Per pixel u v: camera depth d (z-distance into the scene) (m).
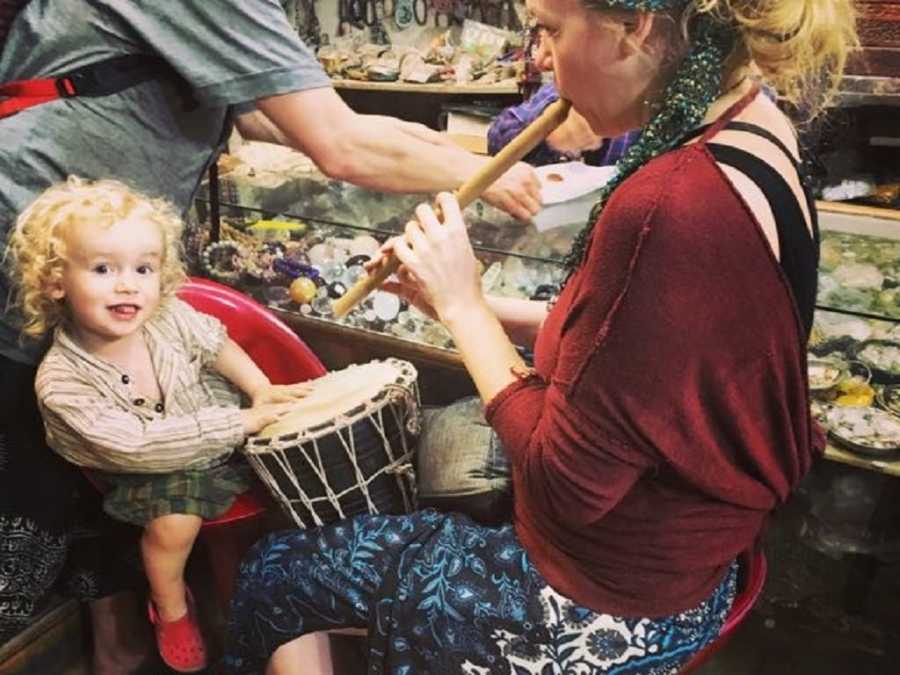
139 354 1.45
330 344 1.88
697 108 0.90
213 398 1.53
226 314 1.63
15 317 1.40
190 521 1.44
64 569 1.68
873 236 1.77
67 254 1.29
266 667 1.37
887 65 1.98
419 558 1.18
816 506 1.84
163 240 1.35
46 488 1.52
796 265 0.90
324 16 3.28
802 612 1.87
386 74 2.95
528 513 1.14
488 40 2.95
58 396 1.35
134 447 1.36
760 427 0.96
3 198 1.34
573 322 0.91
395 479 1.39
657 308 0.84
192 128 1.44
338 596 1.21
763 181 0.87
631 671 1.09
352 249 1.75
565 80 0.96
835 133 2.07
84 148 1.37
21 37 1.38
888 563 1.83
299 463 1.32
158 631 1.58
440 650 1.14
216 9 1.31
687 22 0.88
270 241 1.80
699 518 1.02
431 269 1.09
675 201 0.84
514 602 1.11
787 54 0.89
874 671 1.77
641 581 1.05
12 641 1.71
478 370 1.06
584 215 1.47
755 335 0.88
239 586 1.29
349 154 1.42
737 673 1.78
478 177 1.18
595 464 0.92
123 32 1.33
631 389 0.88
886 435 1.56
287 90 1.35
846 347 1.62
